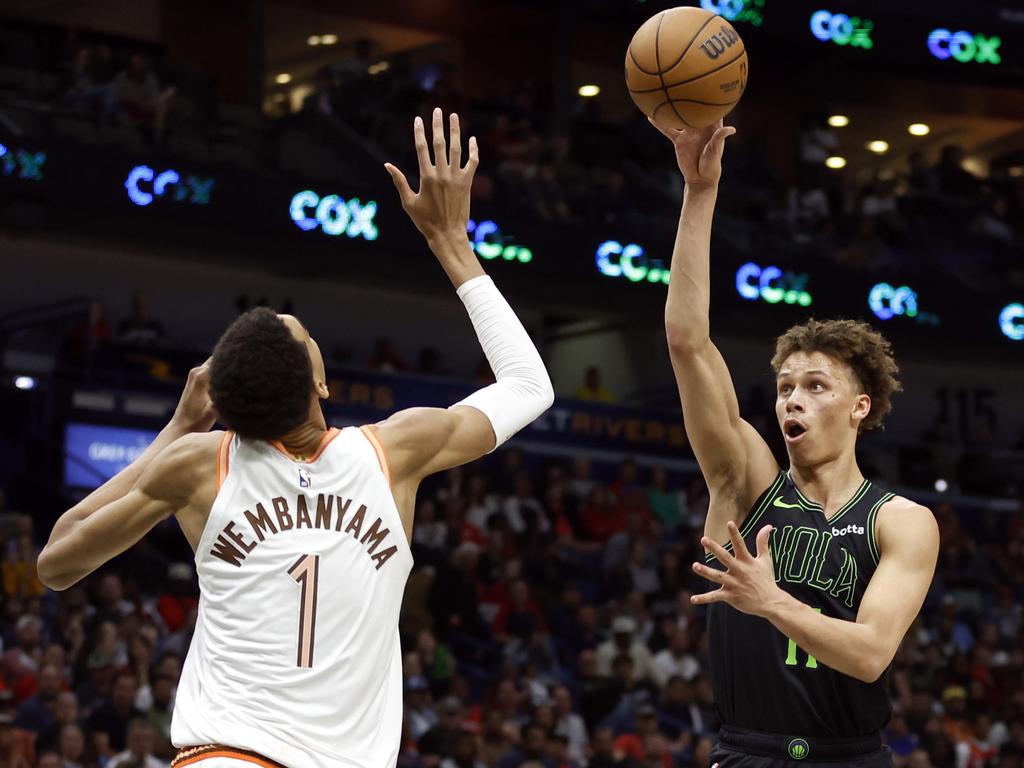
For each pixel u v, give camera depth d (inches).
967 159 1288.1
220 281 980.6
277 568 140.1
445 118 976.3
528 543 761.0
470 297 161.2
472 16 1139.9
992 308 1021.2
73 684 548.4
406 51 1198.3
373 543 142.7
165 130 828.6
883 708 166.6
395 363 927.0
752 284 957.2
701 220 175.9
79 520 148.4
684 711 625.9
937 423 1066.7
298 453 143.9
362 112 944.9
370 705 141.2
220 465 142.9
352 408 831.7
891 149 1286.9
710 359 173.6
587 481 857.5
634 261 944.9
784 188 1093.8
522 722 597.9
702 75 179.2
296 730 137.6
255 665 138.7
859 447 978.1
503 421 153.5
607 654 650.8
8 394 787.4
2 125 775.1
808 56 1102.4
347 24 1159.0
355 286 1024.2
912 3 1101.7
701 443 173.6
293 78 1179.3
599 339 1090.7
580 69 1182.3
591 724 622.2
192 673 142.5
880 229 1055.0
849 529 166.7
